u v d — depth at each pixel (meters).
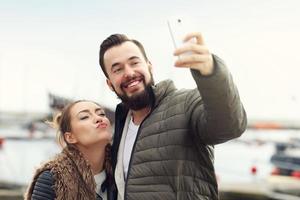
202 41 0.98
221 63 1.02
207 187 1.23
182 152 1.20
